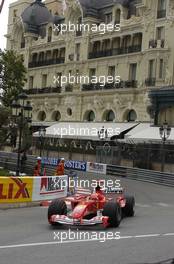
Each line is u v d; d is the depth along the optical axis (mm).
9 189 21906
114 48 60938
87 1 65750
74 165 50750
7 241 12852
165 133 42250
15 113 30844
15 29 78812
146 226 16812
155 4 55531
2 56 40438
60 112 67000
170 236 14719
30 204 23062
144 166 47375
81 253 11539
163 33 54750
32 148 63719
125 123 55844
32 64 75000
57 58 70250
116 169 45688
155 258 11195
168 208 24062
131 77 58344
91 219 15141
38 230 15086
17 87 40312
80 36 65562
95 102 61125
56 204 16094
